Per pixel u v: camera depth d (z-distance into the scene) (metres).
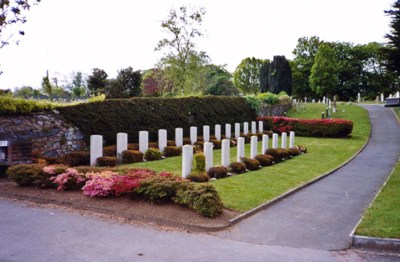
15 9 12.52
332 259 5.82
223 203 8.56
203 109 23.62
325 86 39.47
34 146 13.74
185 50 35.91
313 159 16.97
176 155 17.03
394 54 15.83
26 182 9.73
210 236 6.74
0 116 12.81
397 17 15.74
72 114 15.20
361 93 69.12
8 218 7.48
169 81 36.84
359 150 19.88
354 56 69.50
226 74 66.88
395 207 8.20
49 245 6.02
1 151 12.09
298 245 6.41
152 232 6.85
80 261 5.41
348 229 7.31
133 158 14.85
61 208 8.27
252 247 6.25
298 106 38.00
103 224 7.22
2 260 5.36
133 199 8.46
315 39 69.94
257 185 10.86
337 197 10.04
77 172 9.45
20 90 32.62
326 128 25.88
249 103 28.95
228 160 13.26
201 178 11.07
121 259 5.54
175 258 5.64
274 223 7.63
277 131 28.17
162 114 20.14
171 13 36.00
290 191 10.31
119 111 17.44
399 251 6.14
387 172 13.96
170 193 8.15
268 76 47.25
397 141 22.88
